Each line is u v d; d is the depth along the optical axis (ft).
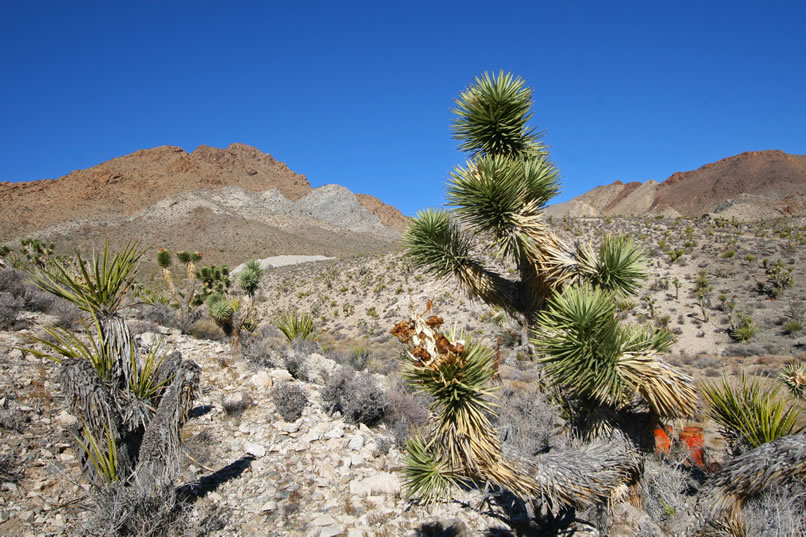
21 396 19.70
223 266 57.06
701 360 73.82
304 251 483.51
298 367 33.71
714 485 11.79
